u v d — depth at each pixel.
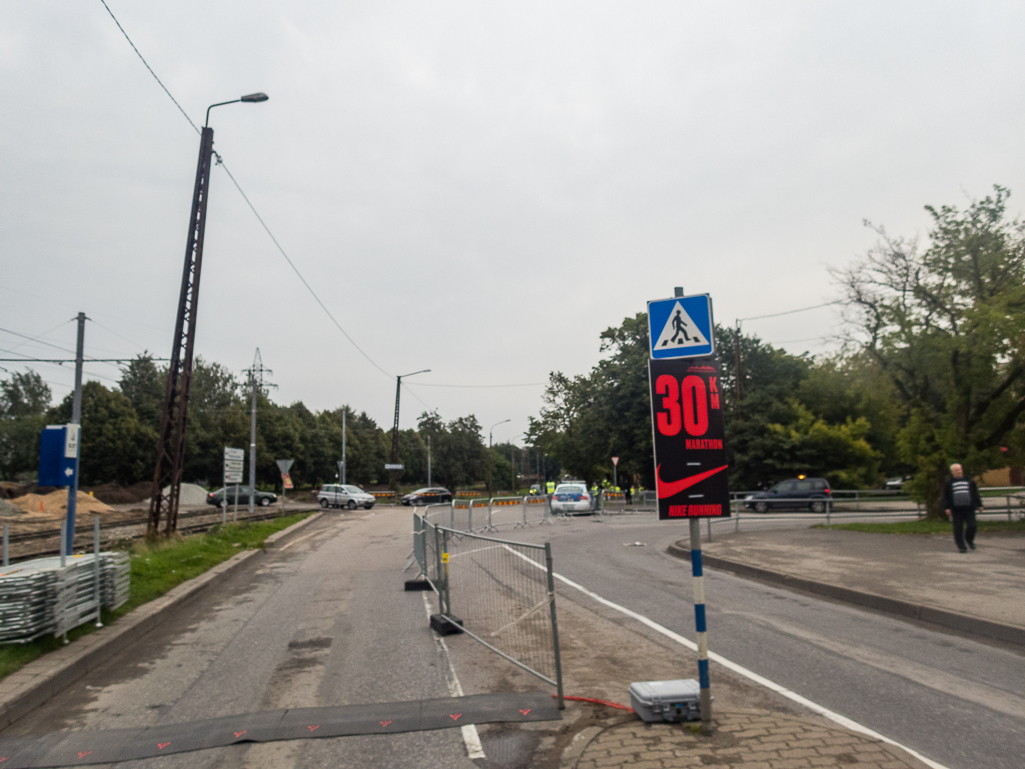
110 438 61.62
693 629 8.27
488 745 4.77
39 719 5.61
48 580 7.28
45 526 28.33
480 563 7.84
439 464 89.75
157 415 72.31
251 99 17.88
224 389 85.00
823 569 12.26
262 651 7.77
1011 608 8.47
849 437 37.22
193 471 73.31
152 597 10.47
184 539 18.19
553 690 5.96
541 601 6.04
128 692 6.32
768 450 38.44
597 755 4.27
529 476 142.12
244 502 47.06
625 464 46.78
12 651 6.77
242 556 16.39
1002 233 19.20
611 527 25.61
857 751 4.23
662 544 18.86
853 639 7.69
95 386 63.09
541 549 6.05
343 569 14.78
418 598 10.91
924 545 15.26
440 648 7.64
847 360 22.03
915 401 20.41
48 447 12.03
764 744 4.36
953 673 6.32
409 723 5.24
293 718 5.45
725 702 5.50
